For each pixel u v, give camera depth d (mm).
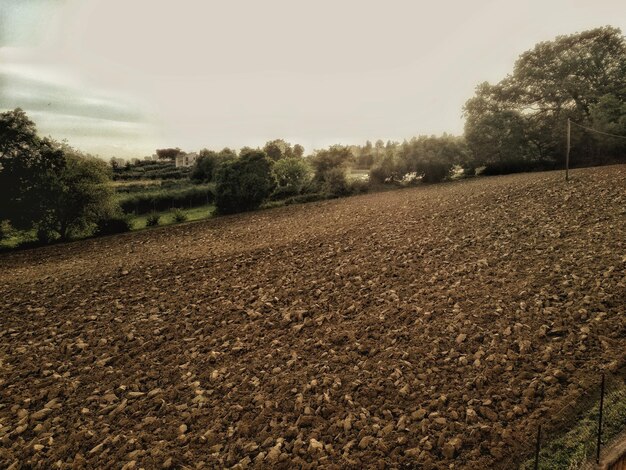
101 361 10203
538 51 41469
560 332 8992
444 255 15539
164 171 89562
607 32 38188
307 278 15211
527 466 5699
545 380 7453
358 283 13930
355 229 22750
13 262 23656
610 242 13617
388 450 6422
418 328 10219
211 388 8789
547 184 26125
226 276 16625
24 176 28438
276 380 8758
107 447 7168
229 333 11320
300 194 43406
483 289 11883
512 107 42781
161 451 6906
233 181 36719
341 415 7406
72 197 29672
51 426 7914
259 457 6535
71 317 13523
